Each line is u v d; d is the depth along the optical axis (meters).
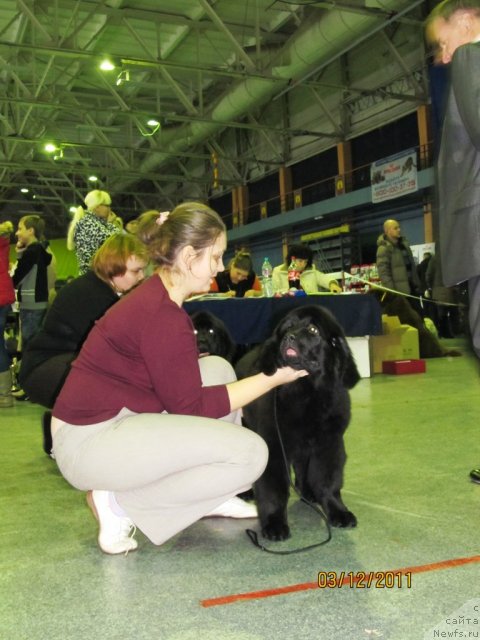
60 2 14.05
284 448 2.53
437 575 2.07
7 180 28.12
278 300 6.46
